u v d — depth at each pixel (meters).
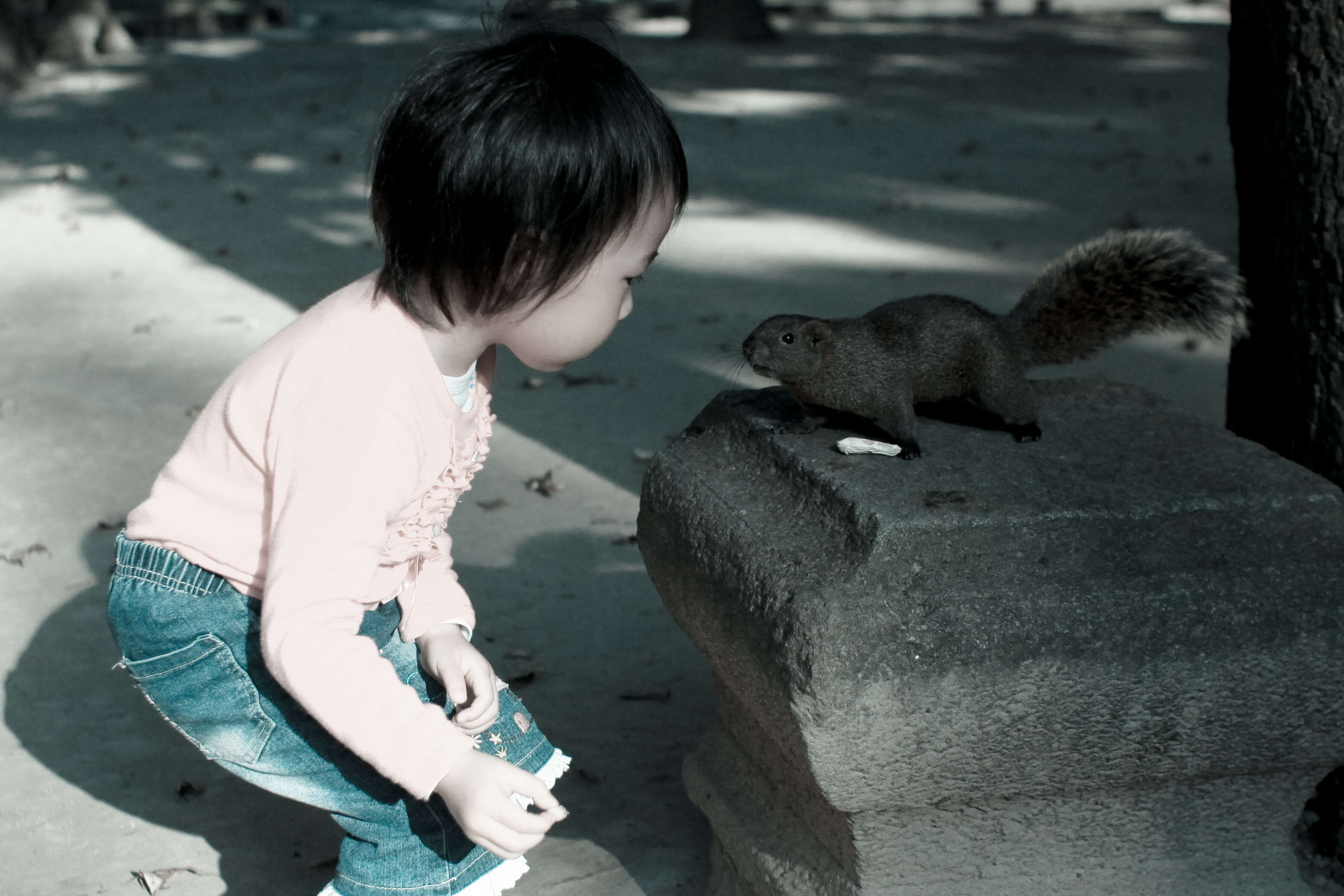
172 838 2.73
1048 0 24.41
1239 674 1.92
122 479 4.70
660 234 1.74
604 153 1.61
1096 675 1.88
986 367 2.24
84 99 14.58
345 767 1.85
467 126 1.59
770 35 19.56
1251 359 2.68
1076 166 11.07
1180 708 1.92
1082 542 1.91
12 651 3.48
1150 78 16.59
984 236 8.62
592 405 5.57
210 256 8.19
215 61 17.53
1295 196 2.50
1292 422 2.58
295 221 9.18
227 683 1.80
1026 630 1.86
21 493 4.56
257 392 1.74
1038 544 1.90
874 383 2.21
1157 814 2.08
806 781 2.12
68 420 5.32
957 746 1.89
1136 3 25.50
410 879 1.93
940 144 12.19
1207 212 9.15
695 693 3.32
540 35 1.68
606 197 1.62
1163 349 6.22
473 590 3.88
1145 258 2.41
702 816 2.79
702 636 2.21
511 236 1.60
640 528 2.40
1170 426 2.31
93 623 3.64
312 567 1.59
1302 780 2.10
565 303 1.72
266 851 2.69
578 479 4.77
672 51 18.41
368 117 13.42
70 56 17.41
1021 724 1.89
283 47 19.00
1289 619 1.92
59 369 5.99
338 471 1.63
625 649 3.54
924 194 10.03
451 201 1.60
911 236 8.66
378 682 1.60
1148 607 1.89
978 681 1.85
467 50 1.68
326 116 13.51
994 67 17.48
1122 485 2.03
